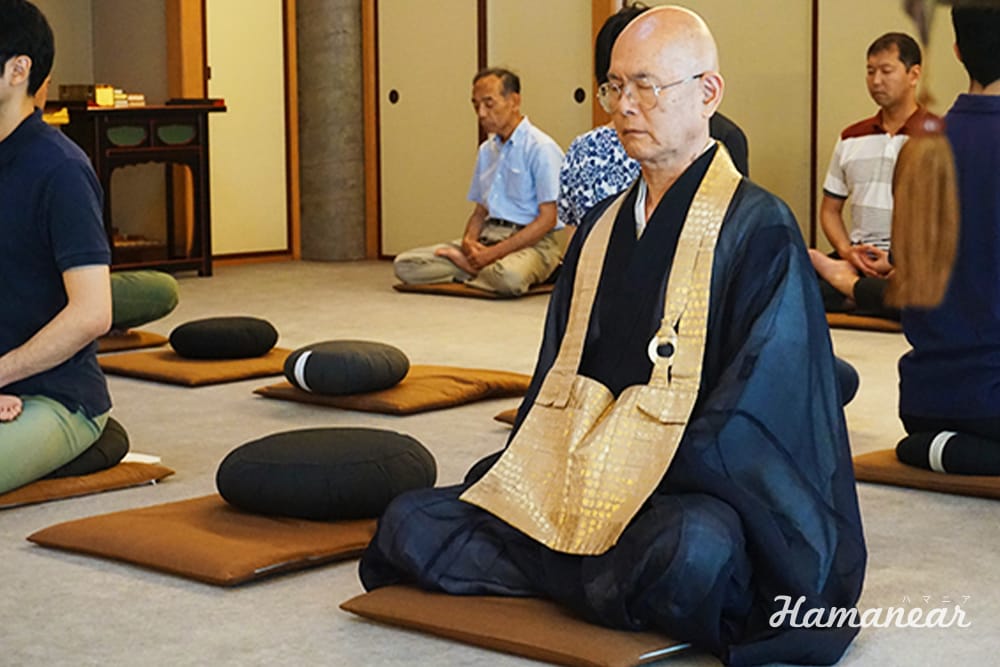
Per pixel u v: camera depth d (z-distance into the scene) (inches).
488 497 108.4
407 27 404.2
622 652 95.1
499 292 322.7
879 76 276.7
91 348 150.9
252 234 412.2
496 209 329.1
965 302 147.6
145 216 396.8
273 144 412.8
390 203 414.9
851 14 330.6
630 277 106.8
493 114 323.6
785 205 104.3
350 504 129.8
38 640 105.6
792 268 101.3
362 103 414.6
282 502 129.9
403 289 337.7
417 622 103.4
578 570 102.3
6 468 141.8
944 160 47.7
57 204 140.8
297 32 411.8
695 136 106.1
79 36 408.2
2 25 139.3
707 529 94.7
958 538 133.2
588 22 369.7
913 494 149.9
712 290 103.5
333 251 414.9
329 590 116.8
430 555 108.1
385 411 194.9
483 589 107.3
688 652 100.3
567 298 112.3
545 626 100.6
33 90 142.6
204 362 231.5
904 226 48.3
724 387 99.3
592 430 105.3
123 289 252.7
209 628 107.7
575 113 374.6
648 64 104.3
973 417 149.3
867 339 260.1
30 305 144.0
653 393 103.1
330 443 134.0
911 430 157.2
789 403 99.1
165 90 395.5
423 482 133.3
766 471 97.6
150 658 101.3
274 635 105.9
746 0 345.7
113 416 195.2
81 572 122.4
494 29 387.9
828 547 98.7
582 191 168.7
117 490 151.4
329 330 277.4
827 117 336.8
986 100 139.4
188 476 158.9
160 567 121.2
